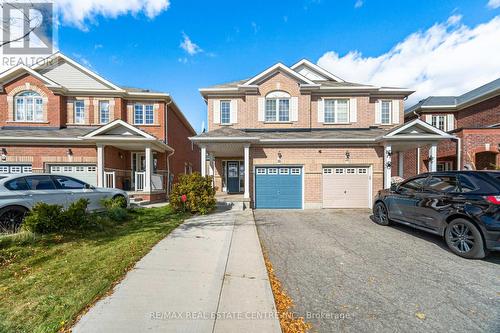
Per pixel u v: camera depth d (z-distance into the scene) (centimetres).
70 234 571
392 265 437
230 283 355
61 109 1452
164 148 1478
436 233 536
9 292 313
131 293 317
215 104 1348
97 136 1215
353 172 1152
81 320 259
